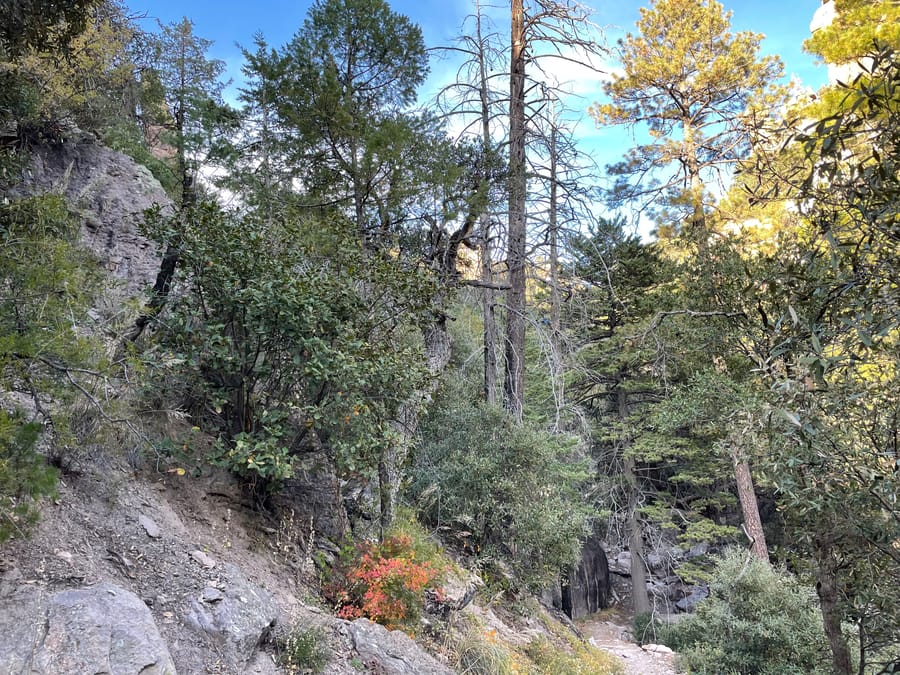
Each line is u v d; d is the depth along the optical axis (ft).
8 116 24.50
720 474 53.67
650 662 41.73
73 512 13.66
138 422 16.63
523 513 33.19
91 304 14.52
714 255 31.37
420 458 34.24
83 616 10.34
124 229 26.35
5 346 10.76
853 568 20.43
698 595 65.16
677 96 60.54
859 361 11.64
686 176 59.62
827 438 13.35
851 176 9.84
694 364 34.09
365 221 31.65
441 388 32.37
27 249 12.71
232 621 12.98
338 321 19.56
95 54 29.68
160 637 11.10
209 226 18.35
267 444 17.38
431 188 31.60
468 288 44.65
